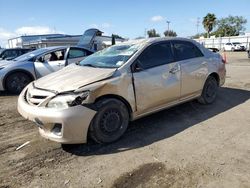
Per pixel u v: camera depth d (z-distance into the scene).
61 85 3.88
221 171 3.21
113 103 4.01
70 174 3.33
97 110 3.83
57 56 8.71
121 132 4.19
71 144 4.14
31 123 5.27
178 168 3.32
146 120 5.09
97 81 3.91
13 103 7.00
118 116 4.11
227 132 4.38
